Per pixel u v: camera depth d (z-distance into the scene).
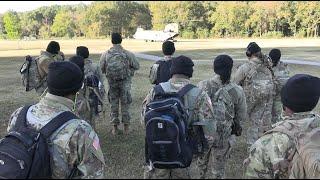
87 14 90.19
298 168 2.52
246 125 7.41
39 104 2.76
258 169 2.57
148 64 21.20
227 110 4.80
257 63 6.27
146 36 60.84
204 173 4.29
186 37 87.19
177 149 3.19
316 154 2.52
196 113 3.55
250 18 84.50
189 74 3.69
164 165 3.22
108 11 92.00
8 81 13.54
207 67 19.78
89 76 6.45
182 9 94.69
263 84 6.21
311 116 2.76
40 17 68.56
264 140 2.61
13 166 2.49
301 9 74.94
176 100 3.36
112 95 7.97
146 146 3.34
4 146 2.58
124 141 7.50
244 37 80.50
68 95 2.77
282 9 79.06
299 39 61.56
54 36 76.06
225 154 4.86
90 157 2.64
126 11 95.62
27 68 6.55
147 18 99.00
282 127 2.63
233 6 87.69
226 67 4.79
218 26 89.06
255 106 6.30
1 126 8.39
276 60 6.88
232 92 4.83
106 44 43.97
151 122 3.22
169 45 6.78
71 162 2.62
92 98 6.46
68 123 2.65
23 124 2.67
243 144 7.08
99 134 7.98
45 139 2.59
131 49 35.28
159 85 3.66
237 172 5.66
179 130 3.23
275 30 81.50
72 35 83.12
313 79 2.77
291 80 2.78
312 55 26.56
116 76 7.82
